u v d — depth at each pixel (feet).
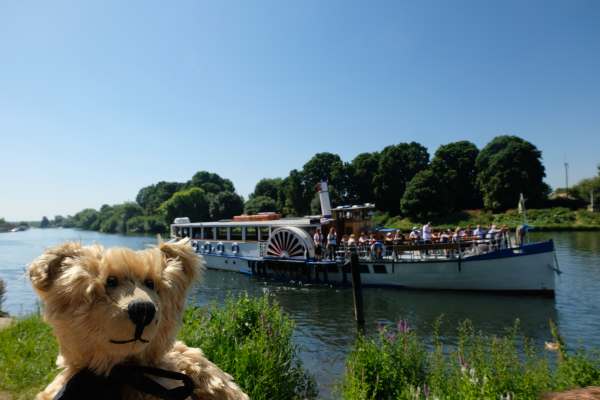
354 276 56.95
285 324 25.40
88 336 6.31
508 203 235.40
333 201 262.26
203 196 327.67
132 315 6.14
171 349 7.66
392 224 246.47
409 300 69.51
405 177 273.75
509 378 21.26
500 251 70.64
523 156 238.27
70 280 6.36
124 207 425.28
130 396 6.39
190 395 6.91
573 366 22.49
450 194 252.21
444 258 74.90
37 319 28.76
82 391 6.25
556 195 261.65
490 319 57.47
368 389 24.43
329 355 42.06
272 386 20.57
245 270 99.09
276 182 324.39
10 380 18.25
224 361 19.22
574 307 61.36
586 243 138.21
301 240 86.79
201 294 77.71
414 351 27.04
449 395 21.27
